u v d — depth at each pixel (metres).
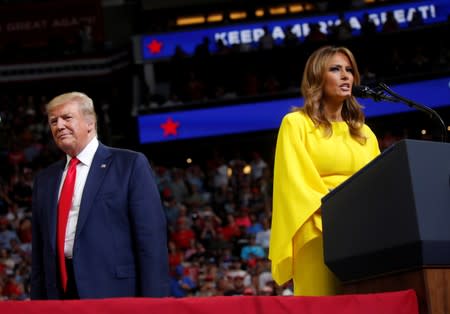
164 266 3.19
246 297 2.30
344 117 3.64
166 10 21.19
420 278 2.41
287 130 3.46
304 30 19.28
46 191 3.35
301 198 3.22
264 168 16.81
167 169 17.48
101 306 2.18
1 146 18.44
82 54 21.48
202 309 2.25
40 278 3.31
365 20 18.89
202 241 13.69
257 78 19.05
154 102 18.95
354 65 3.59
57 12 22.19
